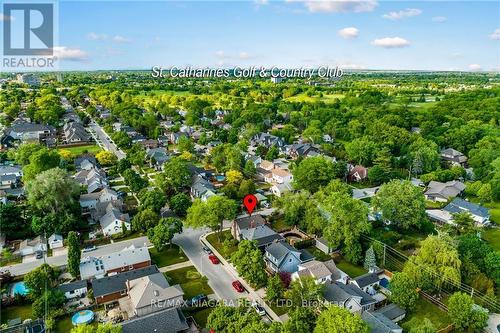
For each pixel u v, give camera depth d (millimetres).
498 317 59188
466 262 65750
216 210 79875
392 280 62031
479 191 104625
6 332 55031
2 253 76625
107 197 98500
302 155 148500
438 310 61250
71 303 61531
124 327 51156
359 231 74562
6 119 198000
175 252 78000
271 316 58906
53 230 81938
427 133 170875
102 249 79188
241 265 64688
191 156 142500
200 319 58281
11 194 103875
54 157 116250
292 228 89000
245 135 172875
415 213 84625
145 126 180250
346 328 46656
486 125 169500
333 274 67125
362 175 124500
